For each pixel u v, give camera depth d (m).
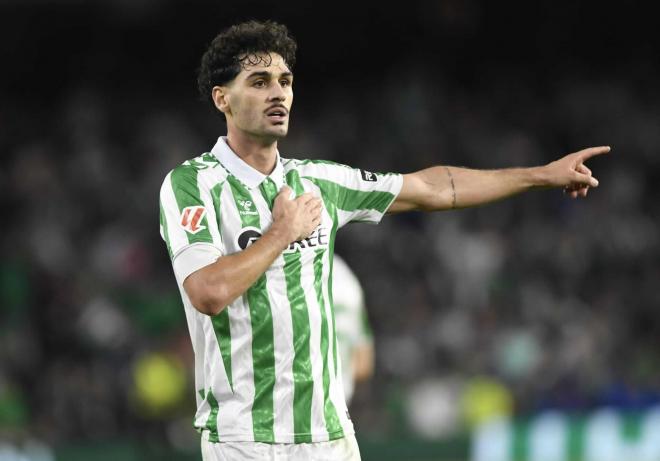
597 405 44.53
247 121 12.84
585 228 54.03
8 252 48.81
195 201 12.70
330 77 65.69
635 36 67.06
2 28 62.41
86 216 51.69
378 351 46.03
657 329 50.19
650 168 60.06
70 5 62.44
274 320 12.52
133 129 58.31
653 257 54.19
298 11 64.94
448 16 66.50
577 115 63.00
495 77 65.81
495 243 52.00
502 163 59.50
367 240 50.81
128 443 36.38
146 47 63.59
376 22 66.06
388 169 58.16
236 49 12.86
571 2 66.88
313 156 57.53
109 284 46.88
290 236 12.48
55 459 34.84
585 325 48.75
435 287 49.84
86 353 43.50
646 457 39.09
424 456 37.97
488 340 47.06
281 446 12.51
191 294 12.13
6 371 41.78
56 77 62.81
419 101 61.97
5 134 56.75
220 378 12.61
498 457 38.31
